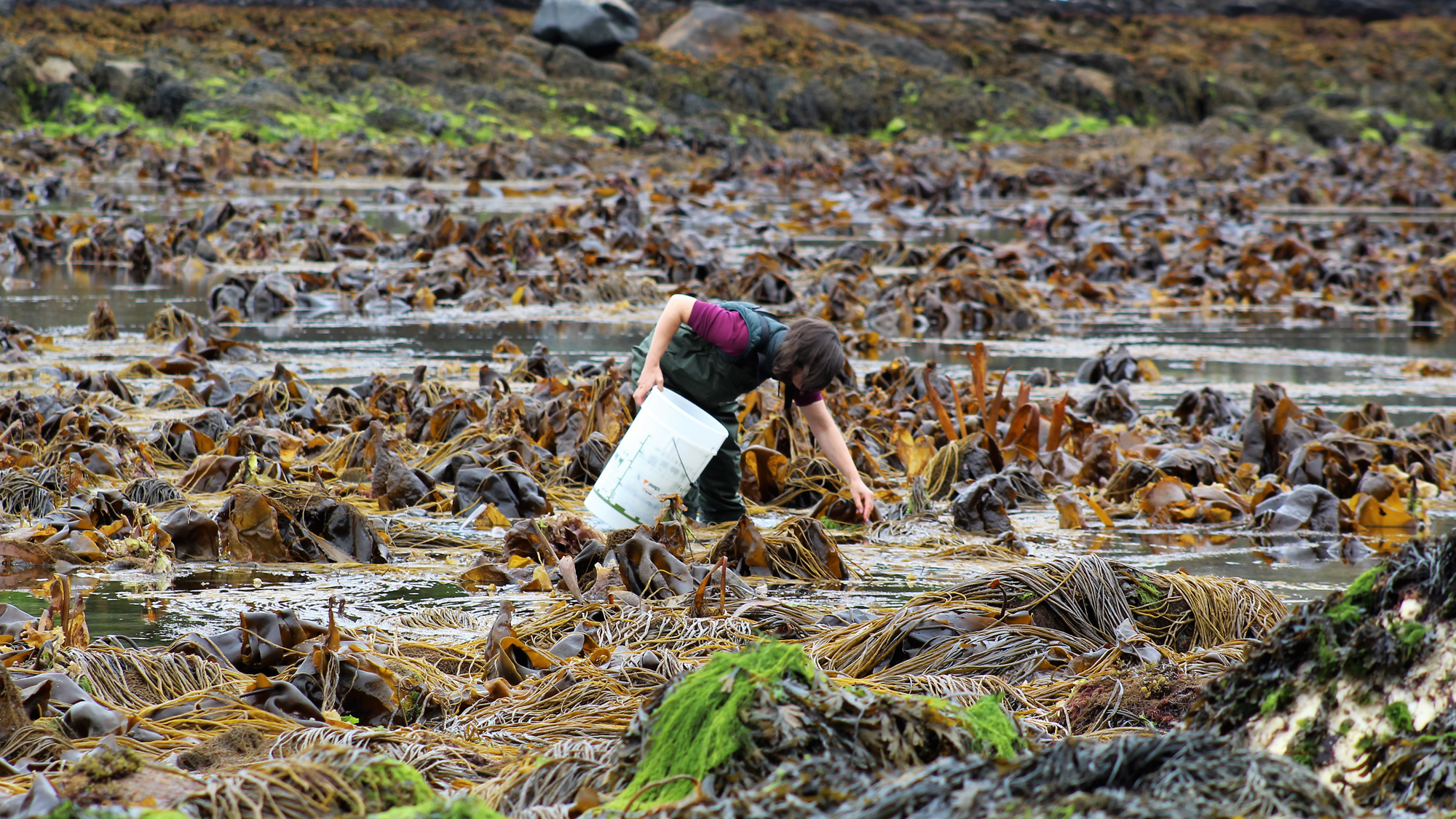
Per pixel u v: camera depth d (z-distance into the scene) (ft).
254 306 82.12
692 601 28.27
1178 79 323.98
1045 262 111.14
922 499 39.32
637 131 268.41
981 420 47.85
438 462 43.04
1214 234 130.93
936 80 309.22
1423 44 359.87
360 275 95.61
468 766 18.01
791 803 12.67
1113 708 20.90
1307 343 78.38
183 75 248.11
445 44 279.28
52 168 192.13
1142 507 39.93
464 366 63.77
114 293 88.58
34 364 59.47
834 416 49.75
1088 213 171.53
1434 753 14.11
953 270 93.04
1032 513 40.50
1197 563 34.24
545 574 30.30
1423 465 43.70
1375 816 12.42
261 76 250.57
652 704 15.66
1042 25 352.49
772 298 89.04
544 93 274.36
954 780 12.42
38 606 27.55
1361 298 99.86
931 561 34.37
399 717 21.35
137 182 183.52
